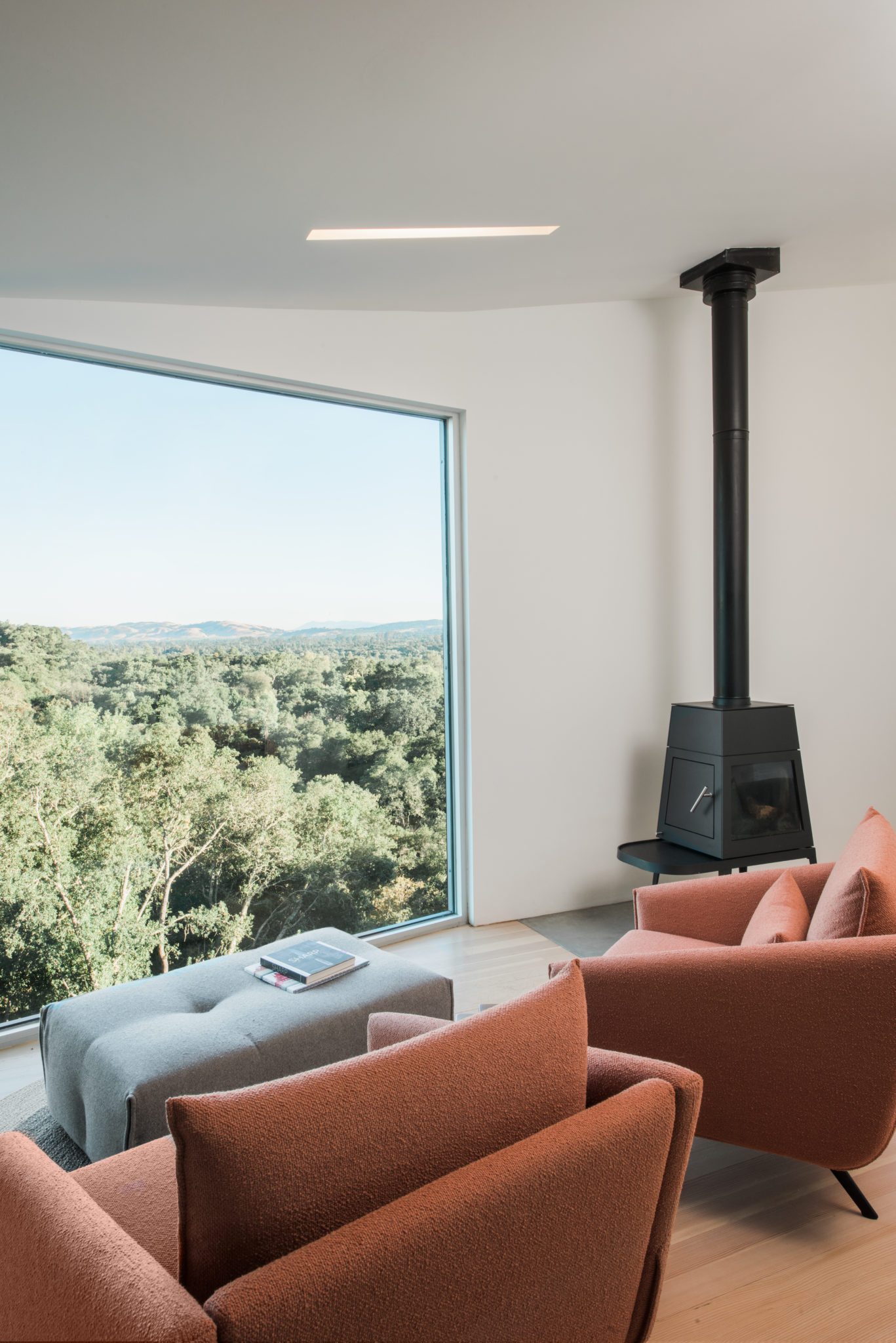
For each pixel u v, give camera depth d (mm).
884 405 4613
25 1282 1024
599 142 2264
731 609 3971
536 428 4113
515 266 3291
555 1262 1071
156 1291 851
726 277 3791
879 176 2881
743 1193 2094
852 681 4660
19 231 2246
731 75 2021
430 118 1937
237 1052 2045
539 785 4191
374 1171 978
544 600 4164
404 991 2377
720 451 3945
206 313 3268
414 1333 930
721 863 3770
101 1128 1983
